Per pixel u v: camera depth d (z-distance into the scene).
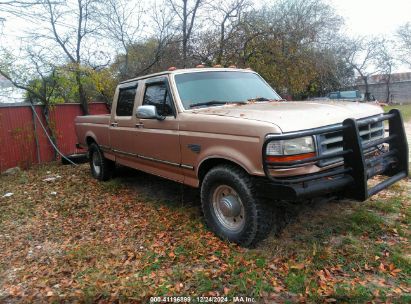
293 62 15.00
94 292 3.26
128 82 6.04
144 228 4.71
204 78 5.09
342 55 29.44
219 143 3.94
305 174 3.43
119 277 3.51
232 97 4.98
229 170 3.85
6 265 3.96
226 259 3.68
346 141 3.48
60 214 5.57
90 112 13.09
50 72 11.45
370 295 2.94
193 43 13.61
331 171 3.55
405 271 3.27
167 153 4.86
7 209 5.99
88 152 7.93
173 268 3.62
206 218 4.32
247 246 3.84
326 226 4.22
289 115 3.61
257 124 3.50
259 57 14.14
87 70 11.70
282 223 4.24
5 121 10.22
